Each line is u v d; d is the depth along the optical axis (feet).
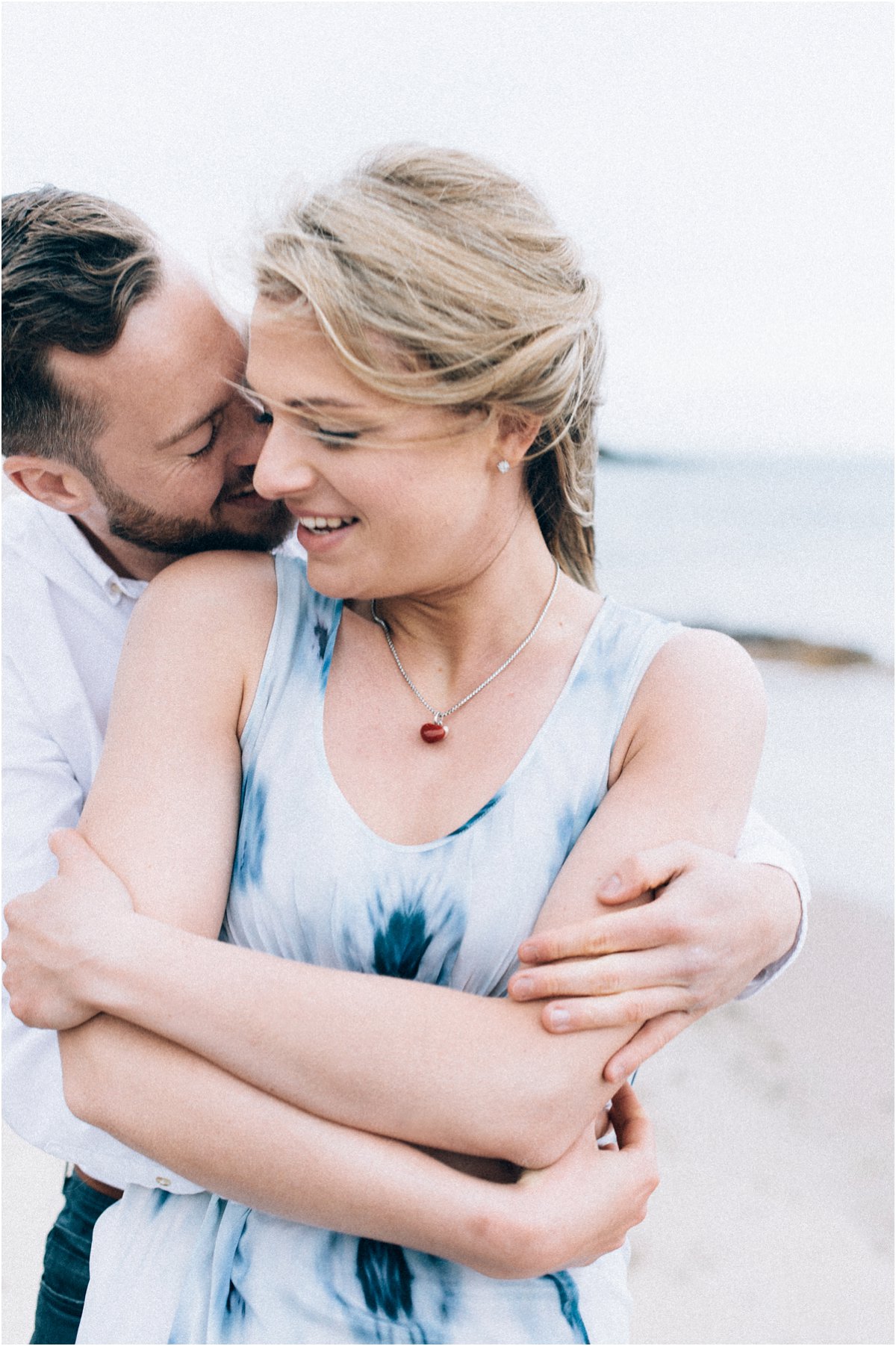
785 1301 9.52
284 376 3.41
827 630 32.89
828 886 18.52
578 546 4.74
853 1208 10.69
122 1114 3.48
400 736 4.05
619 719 4.06
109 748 3.96
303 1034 3.40
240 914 3.96
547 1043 3.47
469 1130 3.41
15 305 4.26
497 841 3.88
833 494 44.24
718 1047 13.83
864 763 23.99
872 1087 12.71
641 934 3.58
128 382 4.35
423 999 3.50
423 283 3.35
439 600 4.06
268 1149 3.38
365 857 3.84
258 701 4.08
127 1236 4.24
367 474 3.49
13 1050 4.73
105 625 5.45
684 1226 10.62
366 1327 3.65
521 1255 3.36
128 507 4.78
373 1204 3.36
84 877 3.69
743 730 4.01
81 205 4.40
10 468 4.78
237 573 4.30
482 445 3.72
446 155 3.68
